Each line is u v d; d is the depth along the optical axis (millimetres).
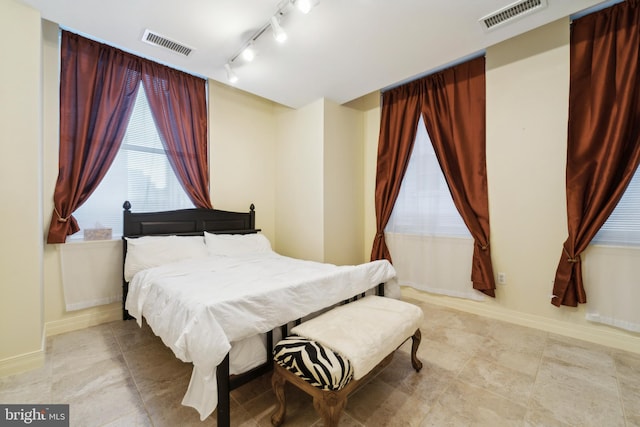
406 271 3559
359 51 2504
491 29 2197
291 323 1771
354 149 3959
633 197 2178
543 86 2555
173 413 1516
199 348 1253
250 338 1508
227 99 3721
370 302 2006
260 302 1513
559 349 2211
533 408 1561
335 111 3682
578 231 2324
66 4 1917
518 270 2717
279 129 4184
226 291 1697
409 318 1780
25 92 1919
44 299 2430
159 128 3072
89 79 2629
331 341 1437
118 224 2867
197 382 1280
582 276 2361
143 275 2328
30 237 1936
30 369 1909
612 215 2260
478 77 2939
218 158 3637
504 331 2549
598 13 2266
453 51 2516
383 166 3797
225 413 1289
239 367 1431
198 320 1298
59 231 2447
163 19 2086
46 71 2453
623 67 2148
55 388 1716
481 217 2906
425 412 1533
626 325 2182
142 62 2963
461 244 3084
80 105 2574
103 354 2131
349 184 3879
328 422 1241
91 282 2645
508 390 1718
